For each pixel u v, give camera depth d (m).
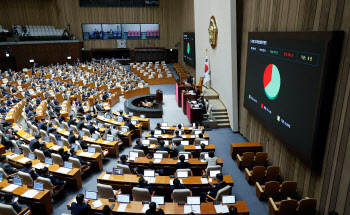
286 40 7.85
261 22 10.34
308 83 6.74
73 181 8.65
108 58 39.22
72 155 9.30
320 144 6.54
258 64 10.18
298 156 7.32
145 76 28.23
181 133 12.30
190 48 27.61
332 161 6.20
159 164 8.88
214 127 14.59
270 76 9.09
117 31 37.47
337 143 6.03
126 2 36.16
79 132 12.08
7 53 26.83
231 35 12.73
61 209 7.70
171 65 38.28
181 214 6.06
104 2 35.78
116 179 7.72
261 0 10.29
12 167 9.40
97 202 6.54
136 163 8.99
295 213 6.70
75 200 6.57
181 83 19.31
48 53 32.00
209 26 18.00
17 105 16.95
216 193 6.95
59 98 20.34
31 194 7.13
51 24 35.62
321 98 6.22
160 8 37.03
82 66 32.84
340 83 5.96
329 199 6.29
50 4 34.97
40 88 21.55
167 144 10.45
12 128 12.35
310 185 7.16
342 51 5.89
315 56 6.40
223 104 15.92
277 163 9.21
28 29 32.62
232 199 6.42
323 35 6.09
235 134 13.78
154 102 19.81
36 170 8.85
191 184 7.50
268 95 9.33
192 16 26.69
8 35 27.88
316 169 6.80
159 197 6.50
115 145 11.06
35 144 10.30
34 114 14.70
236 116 13.84
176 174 7.84
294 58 7.42
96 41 37.16
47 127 12.70
